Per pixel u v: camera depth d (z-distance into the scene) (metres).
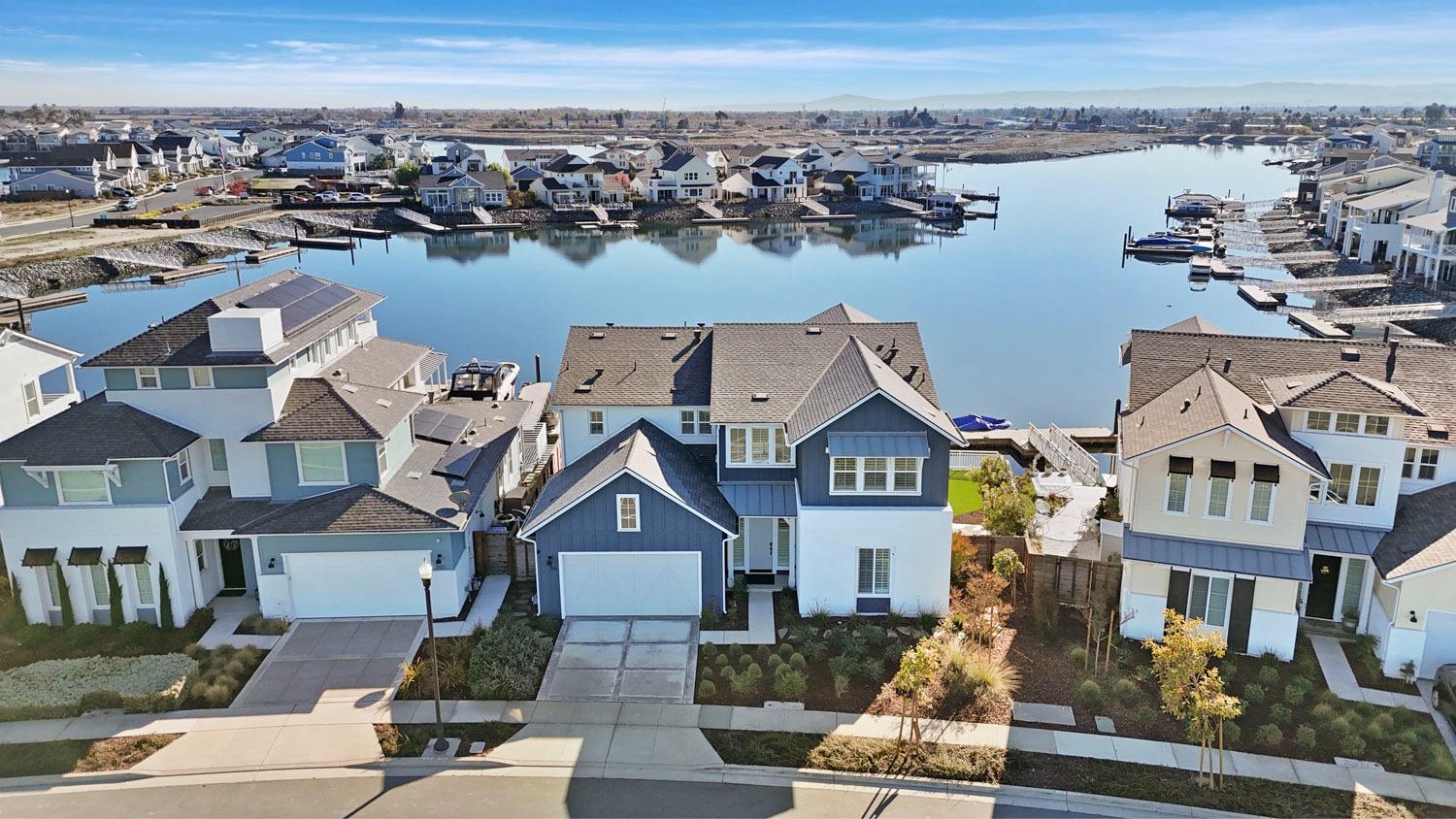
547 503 30.17
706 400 34.50
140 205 137.25
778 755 22.72
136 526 28.39
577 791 21.45
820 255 121.38
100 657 26.64
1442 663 25.89
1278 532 27.17
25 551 28.38
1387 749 23.09
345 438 29.48
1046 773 22.17
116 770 22.05
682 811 20.78
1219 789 21.64
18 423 35.00
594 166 158.00
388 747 22.94
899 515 29.19
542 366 66.75
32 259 97.44
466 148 176.88
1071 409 57.69
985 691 25.30
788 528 32.06
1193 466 27.39
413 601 29.62
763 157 171.12
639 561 29.42
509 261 115.69
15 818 20.39
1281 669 26.92
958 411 57.28
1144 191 193.62
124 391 29.31
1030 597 30.67
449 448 34.94
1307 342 33.94
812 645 27.38
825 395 30.95
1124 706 24.81
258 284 35.62
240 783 21.67
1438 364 31.69
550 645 27.64
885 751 22.86
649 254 122.25
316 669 26.59
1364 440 28.00
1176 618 23.30
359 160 197.12
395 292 94.50
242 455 29.92
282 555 28.97
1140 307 88.31
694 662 27.05
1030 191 194.12
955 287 97.88
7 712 23.84
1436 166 145.25
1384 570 26.44
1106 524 31.44
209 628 28.98
